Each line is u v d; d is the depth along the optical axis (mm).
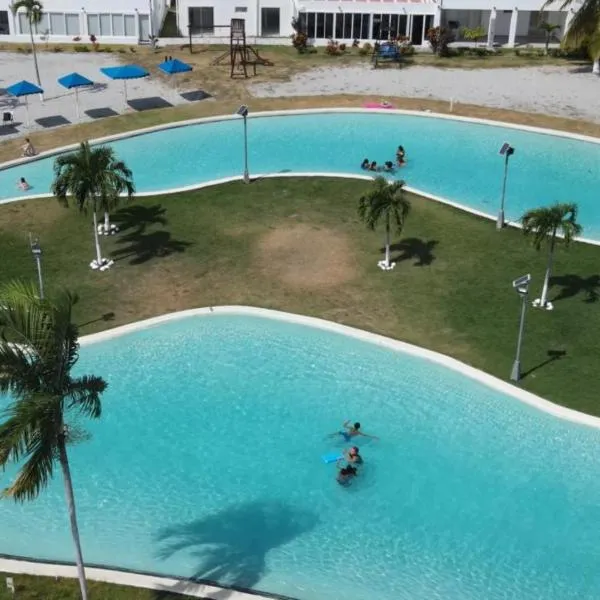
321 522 26516
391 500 27391
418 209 45531
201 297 38062
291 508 27078
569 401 31484
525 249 41469
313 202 46625
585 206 47719
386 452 29375
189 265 40438
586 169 52375
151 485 27969
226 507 27109
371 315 36688
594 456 29266
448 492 27719
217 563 24859
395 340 34969
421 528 26328
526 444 29781
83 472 28438
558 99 62312
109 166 38688
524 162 53281
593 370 33031
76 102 60031
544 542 25844
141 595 23172
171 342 35250
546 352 34031
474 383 32656
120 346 34969
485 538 25969
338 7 72938
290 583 24219
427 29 73750
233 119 59188
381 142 56156
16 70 67875
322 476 28344
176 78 66500
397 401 31891
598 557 25328
